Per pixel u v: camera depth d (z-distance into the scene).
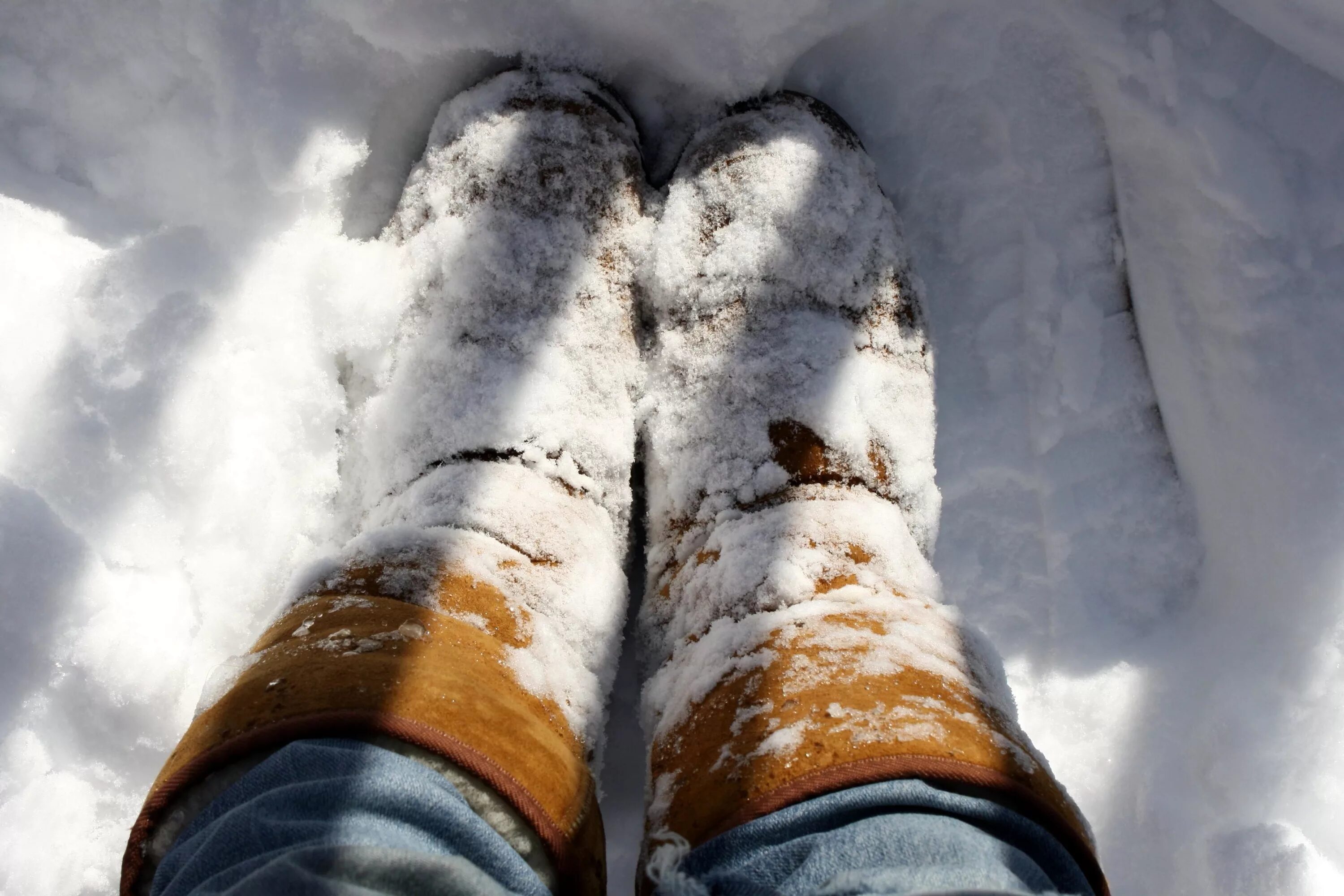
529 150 1.06
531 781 0.66
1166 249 1.04
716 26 1.05
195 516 0.92
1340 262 0.96
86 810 0.85
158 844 0.64
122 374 0.94
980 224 1.12
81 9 1.00
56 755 0.85
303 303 1.01
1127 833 1.00
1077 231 1.09
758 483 0.93
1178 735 1.02
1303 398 0.96
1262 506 0.99
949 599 1.12
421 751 0.63
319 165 1.02
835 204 1.05
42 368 0.92
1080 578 1.10
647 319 1.09
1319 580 0.95
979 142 1.10
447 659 0.69
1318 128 0.96
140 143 1.04
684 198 1.09
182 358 0.95
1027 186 1.09
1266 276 0.97
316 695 0.64
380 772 0.60
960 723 0.67
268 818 0.57
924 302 1.11
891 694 0.68
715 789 0.69
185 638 0.90
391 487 0.94
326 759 0.60
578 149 1.07
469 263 1.02
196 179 1.03
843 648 0.73
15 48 1.01
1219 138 0.97
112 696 0.87
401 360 1.00
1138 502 1.10
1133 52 0.99
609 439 1.00
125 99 1.03
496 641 0.75
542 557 0.86
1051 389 1.11
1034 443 1.12
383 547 0.79
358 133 1.05
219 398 0.95
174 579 0.92
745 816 0.65
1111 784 1.02
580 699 0.80
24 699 0.85
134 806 0.87
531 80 1.08
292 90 1.02
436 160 1.07
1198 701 1.02
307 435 0.99
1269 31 0.95
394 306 1.02
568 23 1.07
